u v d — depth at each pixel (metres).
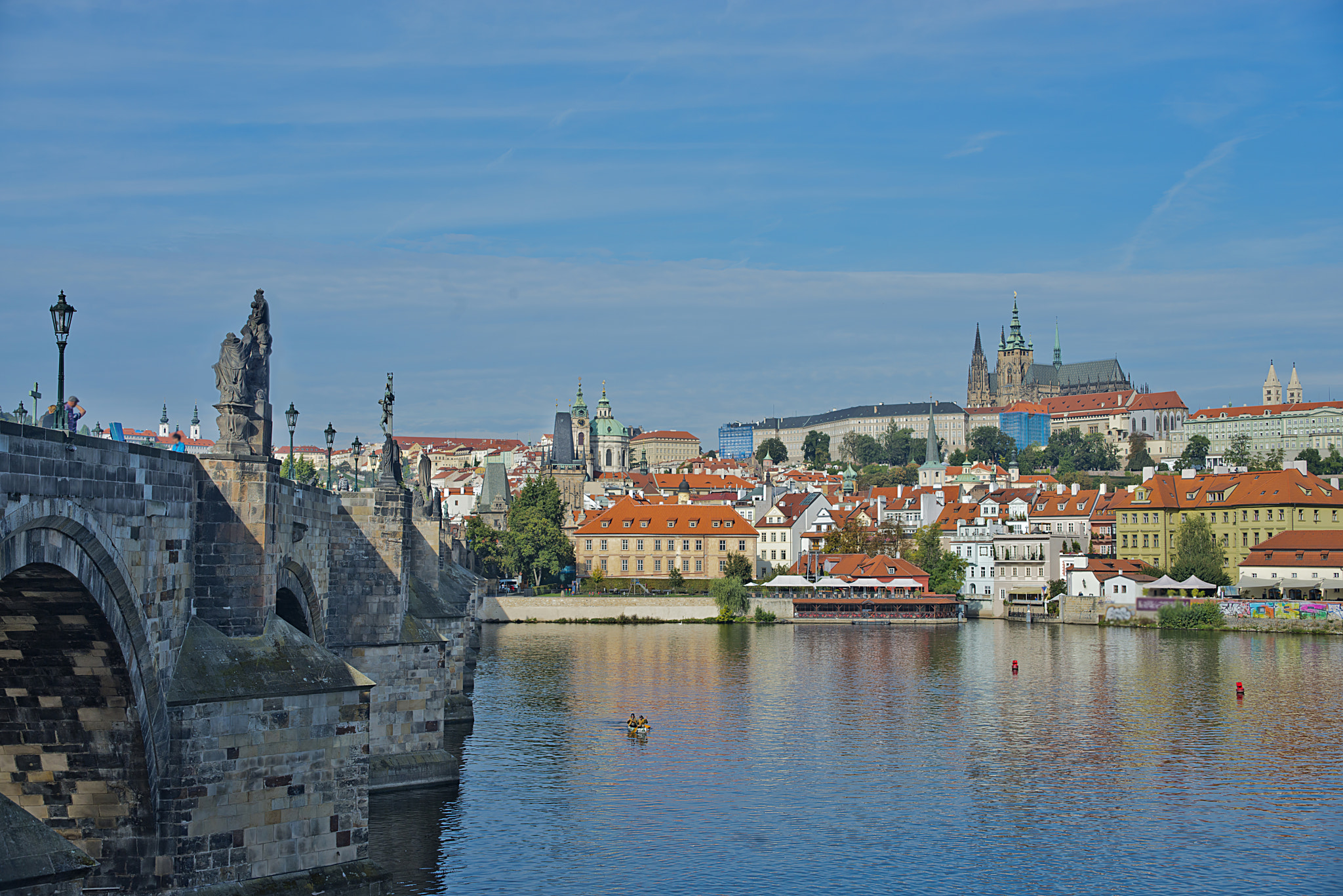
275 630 51.69
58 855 35.81
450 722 109.50
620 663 162.75
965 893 65.69
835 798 84.94
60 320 38.91
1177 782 90.50
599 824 76.62
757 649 183.25
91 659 43.00
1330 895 65.94
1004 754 100.19
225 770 48.03
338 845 50.66
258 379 53.47
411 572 98.38
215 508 51.12
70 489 39.28
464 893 63.25
